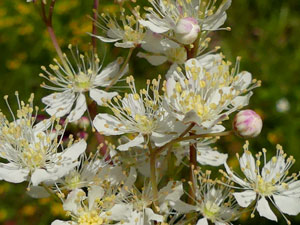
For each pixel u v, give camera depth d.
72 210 0.15
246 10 0.30
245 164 0.16
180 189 0.15
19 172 0.15
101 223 0.15
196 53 0.16
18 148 0.15
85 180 0.16
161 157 0.16
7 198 0.25
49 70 0.29
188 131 0.14
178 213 0.15
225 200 0.16
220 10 0.16
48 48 0.29
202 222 0.15
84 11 0.30
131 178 0.15
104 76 0.17
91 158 0.16
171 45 0.16
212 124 0.14
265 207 0.15
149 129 0.15
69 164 0.15
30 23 0.31
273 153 0.26
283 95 0.28
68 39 0.29
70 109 0.17
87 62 0.18
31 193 0.15
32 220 0.25
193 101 0.15
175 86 0.15
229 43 0.29
